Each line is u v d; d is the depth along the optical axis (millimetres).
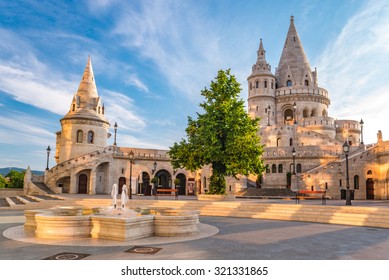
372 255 9969
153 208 18297
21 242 11695
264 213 20781
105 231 12469
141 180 50844
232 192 46375
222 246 11125
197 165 28234
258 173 29344
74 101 51000
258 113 74500
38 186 42062
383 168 42500
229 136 27656
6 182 71875
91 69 54094
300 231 14805
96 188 47812
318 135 58625
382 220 16766
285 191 41312
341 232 14617
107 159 47812
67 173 44250
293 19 81625
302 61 78188
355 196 41875
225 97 28953
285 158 49406
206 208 23562
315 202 29969
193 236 13156
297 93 73438
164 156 52750
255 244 11539
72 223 12602
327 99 75500
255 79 76000
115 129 49344
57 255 9703
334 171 42000
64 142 49438
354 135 68750
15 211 24562
